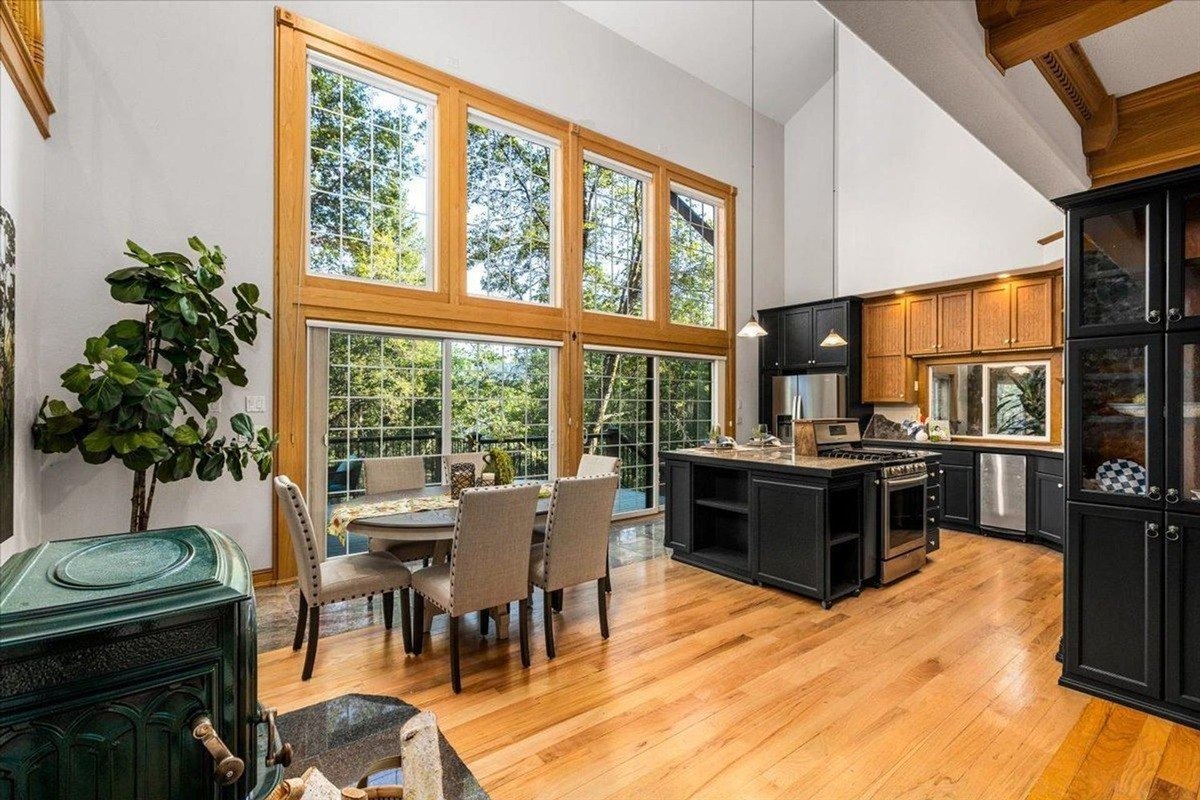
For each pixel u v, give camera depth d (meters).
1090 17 1.61
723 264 7.11
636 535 5.45
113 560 1.03
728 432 7.05
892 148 6.32
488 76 4.96
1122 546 2.38
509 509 2.59
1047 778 1.91
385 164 4.49
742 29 6.37
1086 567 2.47
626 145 6.01
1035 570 4.26
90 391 2.70
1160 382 2.28
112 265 3.34
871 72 6.50
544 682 2.56
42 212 3.07
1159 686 2.27
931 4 1.53
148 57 3.45
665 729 2.20
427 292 4.59
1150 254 2.30
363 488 4.35
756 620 3.29
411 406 4.63
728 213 7.13
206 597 0.95
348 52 4.19
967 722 2.24
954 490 5.58
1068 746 2.09
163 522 3.50
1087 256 2.48
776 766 1.98
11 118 2.46
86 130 3.25
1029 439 5.61
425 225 4.70
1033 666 2.70
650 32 6.08
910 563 4.12
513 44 5.13
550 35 5.39
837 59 6.84
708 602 3.60
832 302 6.71
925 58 1.73
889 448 6.11
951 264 5.84
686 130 6.67
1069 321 2.53
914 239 6.13
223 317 3.30
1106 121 2.57
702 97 6.86
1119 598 2.38
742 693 2.46
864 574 3.76
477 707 2.35
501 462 3.31
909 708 2.34
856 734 2.16
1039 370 5.57
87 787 0.87
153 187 3.47
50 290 3.12
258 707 1.05
